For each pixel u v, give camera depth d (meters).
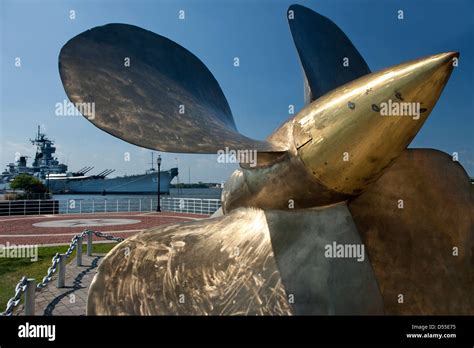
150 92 3.55
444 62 2.74
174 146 3.07
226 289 3.31
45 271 9.52
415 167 3.67
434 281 3.59
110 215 26.77
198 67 4.51
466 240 3.58
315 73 4.61
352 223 3.47
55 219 23.59
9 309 5.17
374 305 3.30
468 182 3.65
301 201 3.53
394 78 2.90
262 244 3.51
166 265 3.46
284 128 3.68
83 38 3.31
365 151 3.09
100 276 3.34
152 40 4.01
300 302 3.17
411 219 3.66
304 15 4.96
